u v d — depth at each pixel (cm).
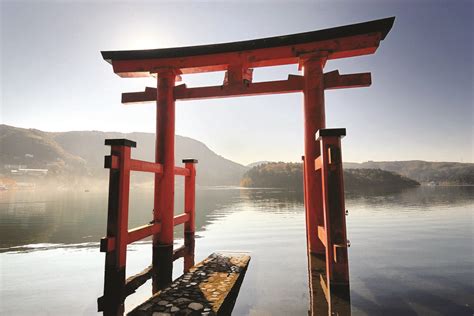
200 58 693
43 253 795
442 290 471
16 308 420
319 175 593
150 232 593
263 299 443
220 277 496
